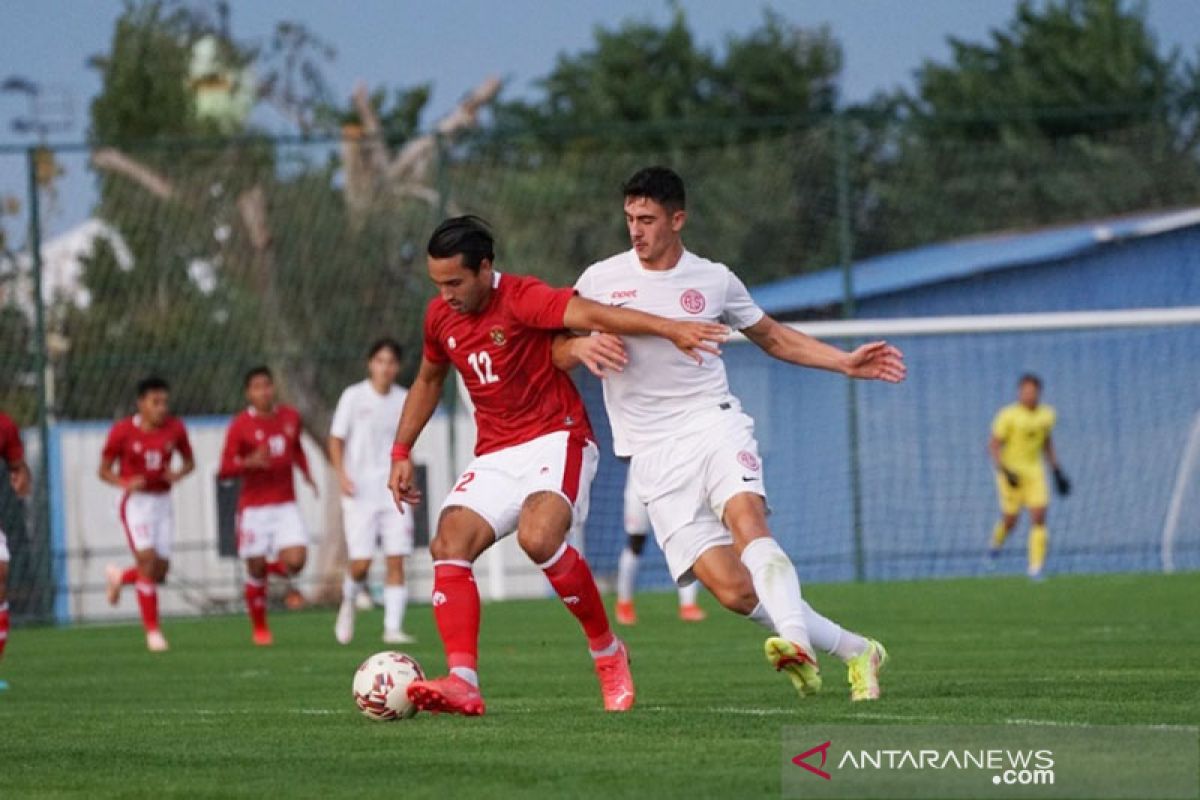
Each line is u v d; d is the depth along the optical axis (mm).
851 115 58062
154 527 40906
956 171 73562
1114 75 85312
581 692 24500
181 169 58938
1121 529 65250
